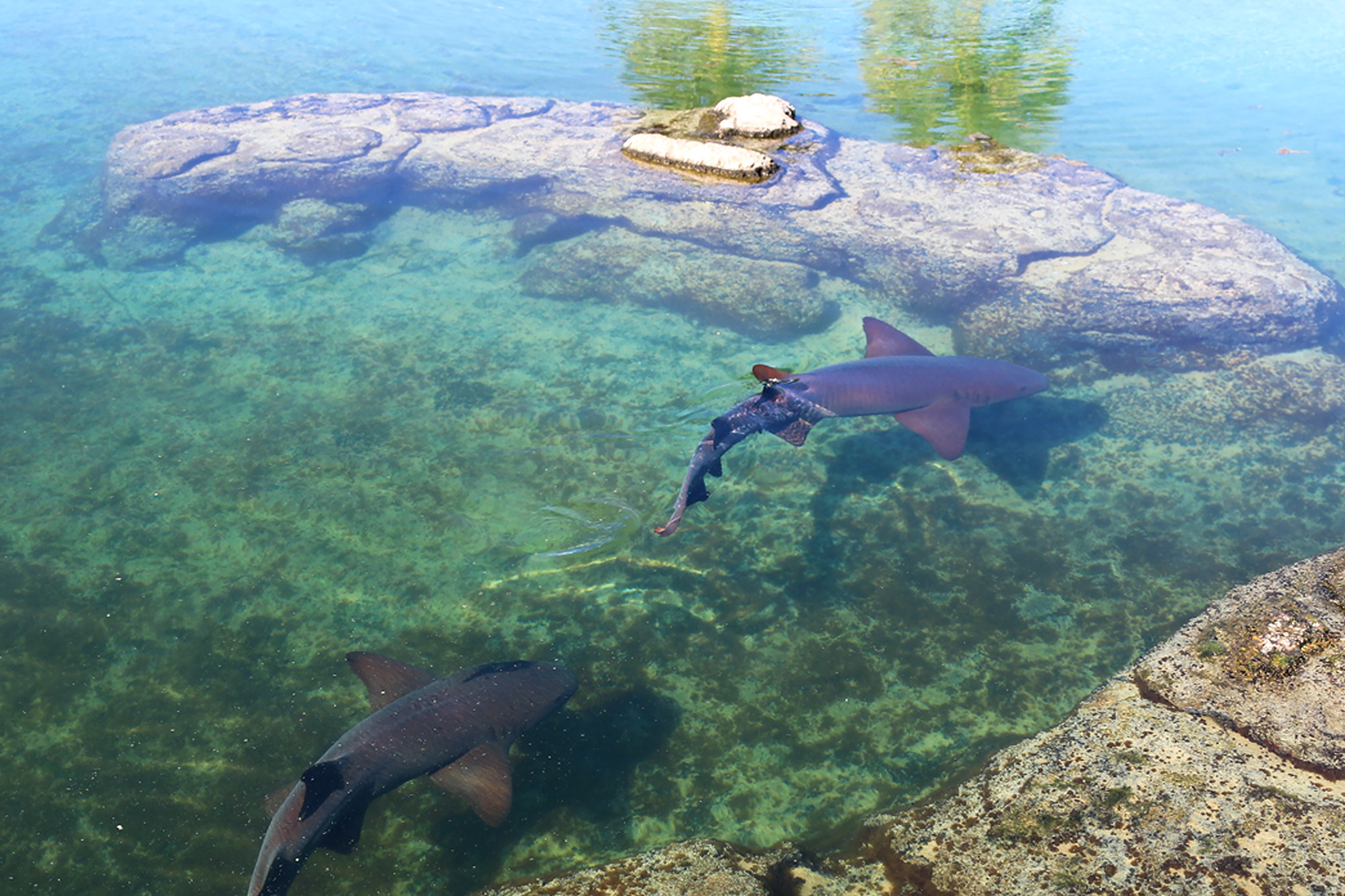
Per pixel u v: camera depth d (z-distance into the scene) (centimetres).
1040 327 777
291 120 1180
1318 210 977
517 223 977
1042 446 664
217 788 421
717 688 480
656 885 348
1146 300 798
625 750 444
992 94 1305
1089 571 557
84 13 1769
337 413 698
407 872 387
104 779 424
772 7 1792
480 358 771
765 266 885
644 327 814
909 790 421
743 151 1043
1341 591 420
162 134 1116
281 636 507
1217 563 560
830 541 580
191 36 1630
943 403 570
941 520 597
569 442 669
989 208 952
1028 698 473
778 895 350
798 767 436
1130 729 375
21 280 873
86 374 738
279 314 829
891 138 1146
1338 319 797
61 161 1119
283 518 593
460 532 585
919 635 513
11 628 505
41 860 389
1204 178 1047
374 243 952
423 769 352
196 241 946
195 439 666
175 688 474
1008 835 341
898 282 861
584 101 1275
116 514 593
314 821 319
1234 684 384
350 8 1808
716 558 567
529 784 425
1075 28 1650
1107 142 1148
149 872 385
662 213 975
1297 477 630
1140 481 629
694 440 671
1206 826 324
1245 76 1380
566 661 495
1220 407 697
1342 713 361
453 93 1345
